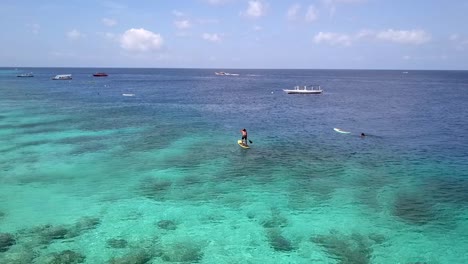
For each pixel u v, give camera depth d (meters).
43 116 51.19
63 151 31.88
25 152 31.31
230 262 15.15
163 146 34.34
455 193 22.50
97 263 14.93
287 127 45.50
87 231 17.67
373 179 25.12
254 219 19.06
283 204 20.95
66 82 136.62
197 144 35.38
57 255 15.48
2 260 15.00
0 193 22.22
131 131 41.56
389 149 33.78
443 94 99.25
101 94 89.81
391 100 81.56
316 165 28.52
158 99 80.38
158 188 23.39
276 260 15.28
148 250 16.03
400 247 16.28
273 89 117.81
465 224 18.44
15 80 144.38
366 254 15.73
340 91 110.00
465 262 15.18
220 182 24.58
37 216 19.20
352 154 31.92
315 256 15.56
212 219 19.06
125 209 20.20
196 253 15.81
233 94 96.25
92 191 22.78
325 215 19.48
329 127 45.69
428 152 32.59
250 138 38.56
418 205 20.75
